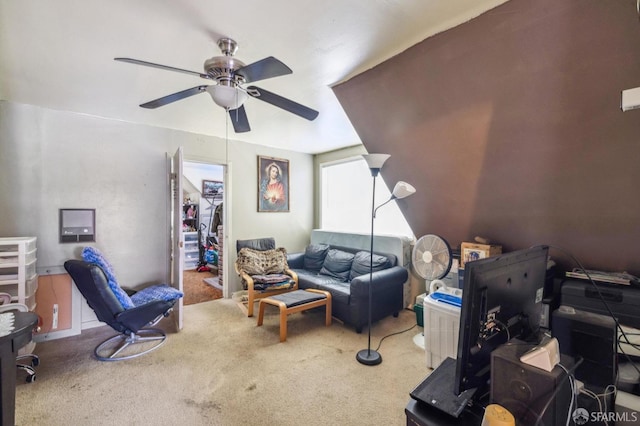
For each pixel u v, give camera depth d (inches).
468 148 77.3
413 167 95.1
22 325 55.4
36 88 94.9
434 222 109.7
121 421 68.8
